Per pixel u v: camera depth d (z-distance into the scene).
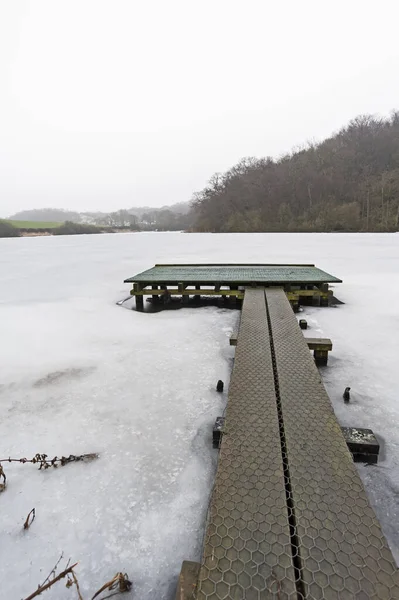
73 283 8.57
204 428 2.56
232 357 3.88
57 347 4.25
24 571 1.54
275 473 1.67
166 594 1.44
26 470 2.15
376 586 1.15
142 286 6.48
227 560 1.24
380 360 3.69
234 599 1.11
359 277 8.59
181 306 6.42
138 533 1.72
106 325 5.15
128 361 3.80
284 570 1.20
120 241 24.33
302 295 6.17
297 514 1.43
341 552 1.26
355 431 2.29
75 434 2.51
